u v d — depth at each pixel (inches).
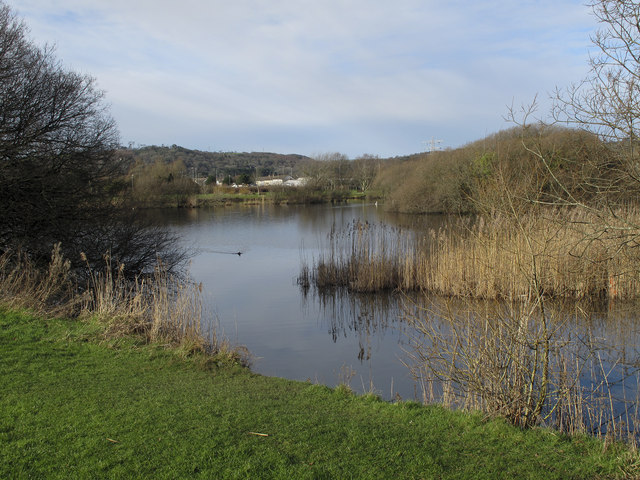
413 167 1764.3
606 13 189.3
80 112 526.6
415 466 142.3
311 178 2477.9
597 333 344.8
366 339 393.4
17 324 289.3
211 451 144.7
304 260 803.4
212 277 671.1
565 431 187.5
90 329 294.4
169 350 279.4
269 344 378.6
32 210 470.0
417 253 604.7
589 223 204.1
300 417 180.5
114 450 143.9
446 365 226.5
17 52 484.7
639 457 148.6
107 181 550.3
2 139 460.8
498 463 147.5
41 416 167.8
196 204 2079.2
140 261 554.9
